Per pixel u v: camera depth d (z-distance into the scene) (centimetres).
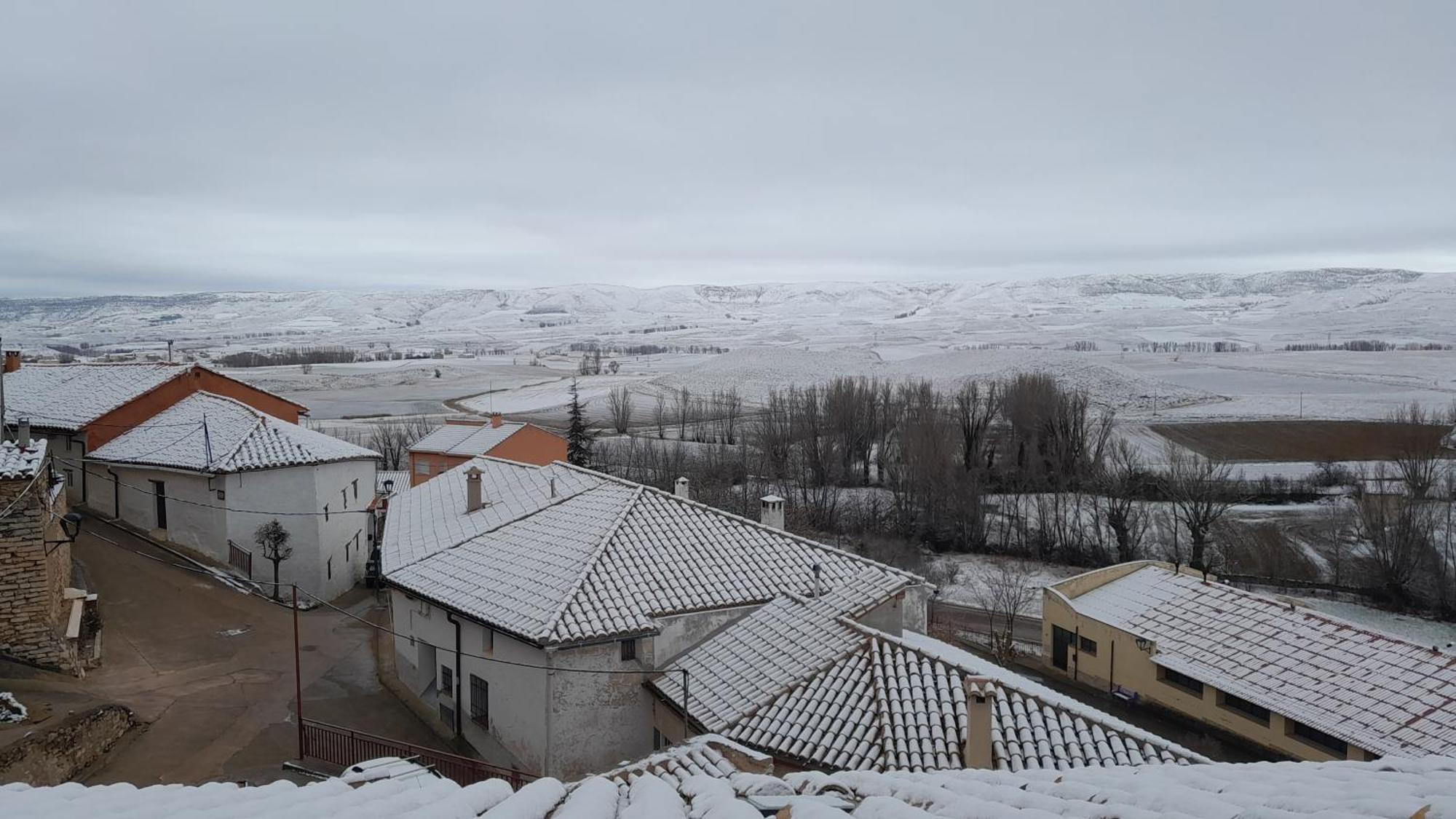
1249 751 2841
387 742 1961
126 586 2891
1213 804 704
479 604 2183
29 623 2095
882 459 7331
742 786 989
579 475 2941
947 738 1622
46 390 4025
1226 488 6122
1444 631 4312
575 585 2123
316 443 3569
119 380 4003
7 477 2036
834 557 2438
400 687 2491
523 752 2038
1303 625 3111
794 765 1661
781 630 2084
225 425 3528
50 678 2067
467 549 2528
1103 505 6206
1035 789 885
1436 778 756
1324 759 2580
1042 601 4678
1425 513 5072
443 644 2347
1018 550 5700
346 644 2781
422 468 5269
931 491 5950
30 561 2084
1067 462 6675
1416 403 8781
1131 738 1616
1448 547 4784
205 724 2061
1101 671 3444
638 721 2052
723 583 2266
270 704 2255
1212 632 3206
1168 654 3158
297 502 3344
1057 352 15188
